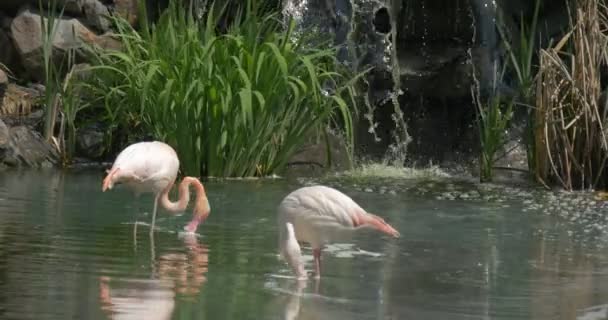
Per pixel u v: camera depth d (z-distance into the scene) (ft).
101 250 25.70
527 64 44.24
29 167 43.06
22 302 19.99
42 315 19.10
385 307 21.07
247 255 25.88
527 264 25.99
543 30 52.90
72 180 39.06
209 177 41.98
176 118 41.22
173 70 41.68
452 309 21.09
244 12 50.78
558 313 21.01
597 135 40.14
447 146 49.93
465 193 38.81
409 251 27.27
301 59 41.73
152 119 42.47
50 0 48.80
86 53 47.44
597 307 21.54
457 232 30.32
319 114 43.21
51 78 45.11
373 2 49.16
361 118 49.24
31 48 47.83
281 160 43.45
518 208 35.32
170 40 43.29
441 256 26.68
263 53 41.22
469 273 24.72
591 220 33.14
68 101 44.09
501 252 27.50
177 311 19.93
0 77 44.75
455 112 50.19
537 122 41.34
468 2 49.62
